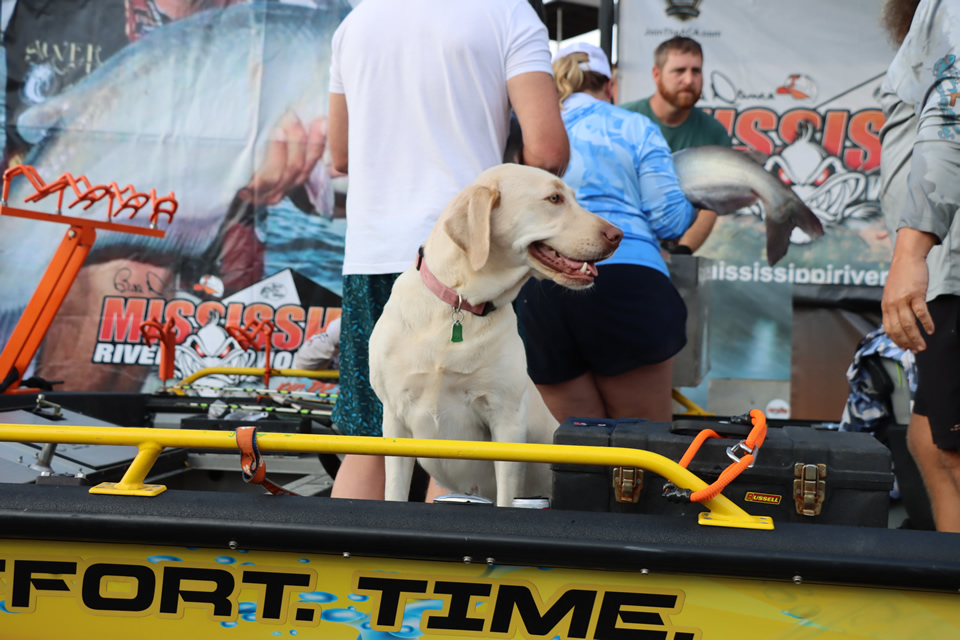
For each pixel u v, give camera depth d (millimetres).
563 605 1164
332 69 2170
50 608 1241
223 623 1220
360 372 2039
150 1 4449
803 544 1127
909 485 2635
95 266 4484
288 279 4516
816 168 4297
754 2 4262
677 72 4312
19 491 1264
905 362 2473
